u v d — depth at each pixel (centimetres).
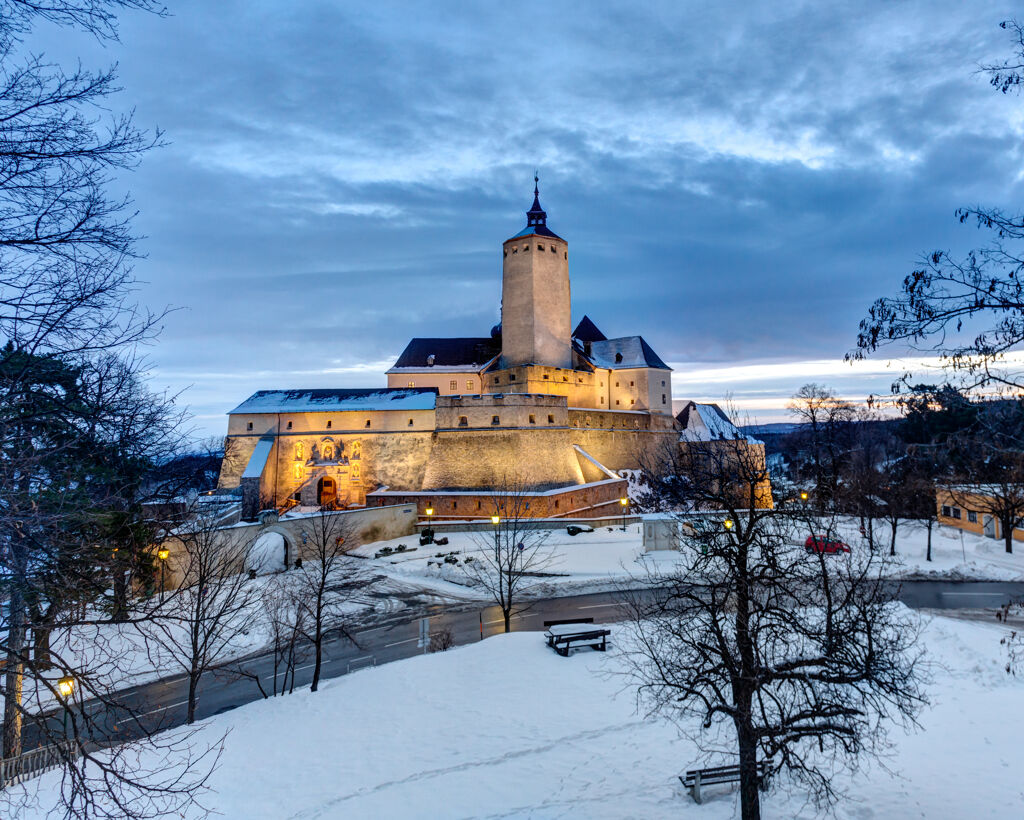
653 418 7538
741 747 1133
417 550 4522
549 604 3334
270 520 4081
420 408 6000
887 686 1104
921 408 730
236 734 1714
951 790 1262
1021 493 2558
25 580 690
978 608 2925
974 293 646
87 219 593
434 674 2031
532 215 7188
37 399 660
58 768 1520
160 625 860
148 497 1054
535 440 5872
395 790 1354
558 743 1543
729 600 1683
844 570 1912
